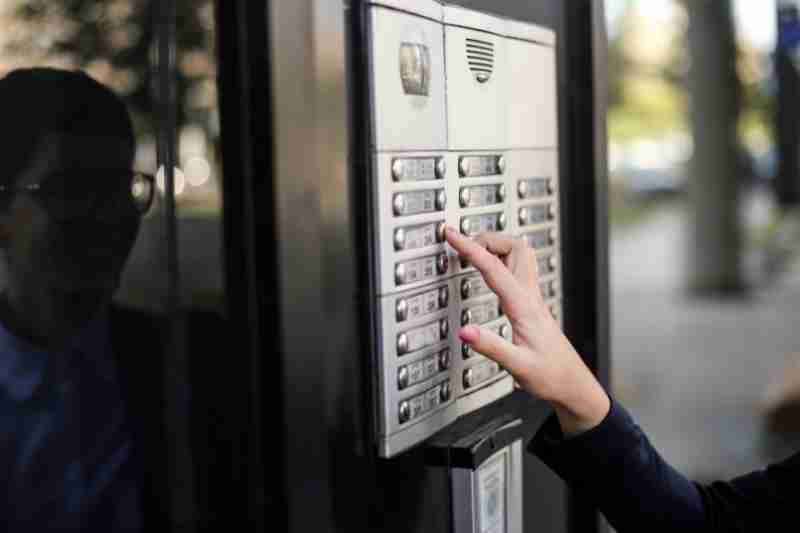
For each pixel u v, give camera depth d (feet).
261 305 2.93
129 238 2.83
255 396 2.95
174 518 2.93
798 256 52.65
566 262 4.73
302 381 2.99
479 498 3.68
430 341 3.50
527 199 4.20
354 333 3.25
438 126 3.54
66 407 2.76
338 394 3.17
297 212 2.96
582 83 4.75
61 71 2.72
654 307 38.63
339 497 3.18
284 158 2.91
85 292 2.77
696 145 38.11
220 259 2.93
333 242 3.13
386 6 3.25
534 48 4.25
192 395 2.93
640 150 83.97
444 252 3.58
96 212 2.78
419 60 3.42
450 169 3.62
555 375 3.48
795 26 35.91
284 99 2.91
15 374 2.68
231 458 2.96
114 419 2.83
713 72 36.60
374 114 3.22
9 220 2.66
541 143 4.33
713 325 34.88
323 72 3.06
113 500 2.84
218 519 2.97
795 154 37.14
